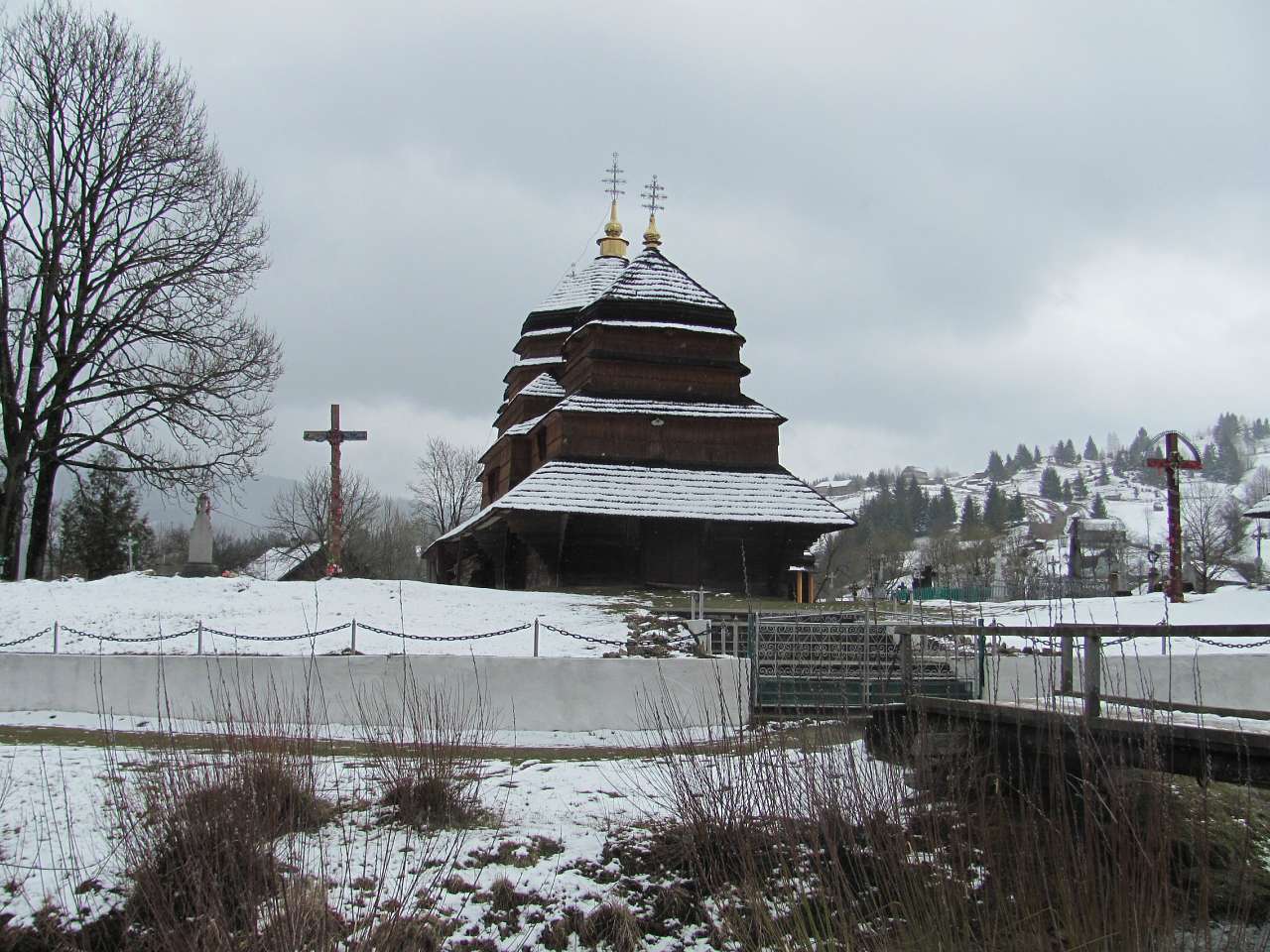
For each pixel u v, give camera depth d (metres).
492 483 56.31
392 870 11.45
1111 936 8.72
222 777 10.92
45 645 27.25
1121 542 78.56
